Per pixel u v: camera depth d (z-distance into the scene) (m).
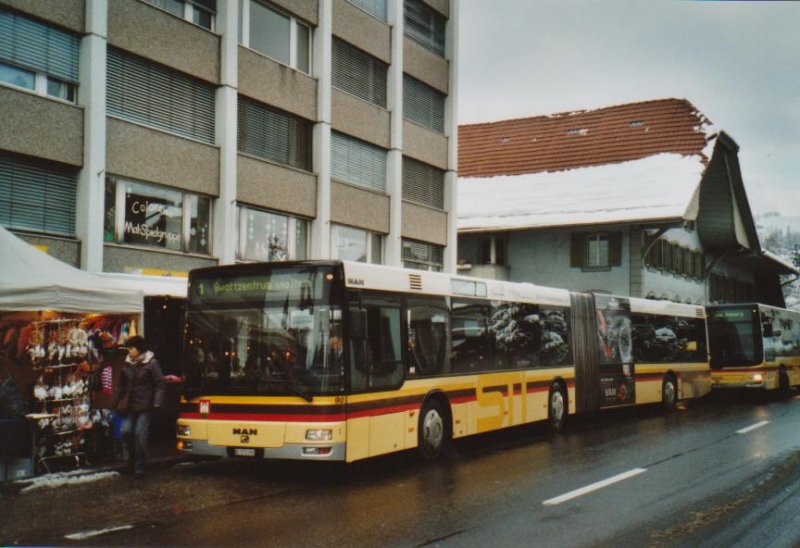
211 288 11.19
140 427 11.32
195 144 19.30
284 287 10.78
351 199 24.84
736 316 27.45
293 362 10.54
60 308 11.12
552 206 38.91
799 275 58.47
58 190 16.31
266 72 21.56
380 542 7.42
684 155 40.00
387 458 12.95
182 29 19.05
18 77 15.66
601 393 18.91
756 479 10.79
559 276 38.03
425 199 29.02
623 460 12.63
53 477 10.88
